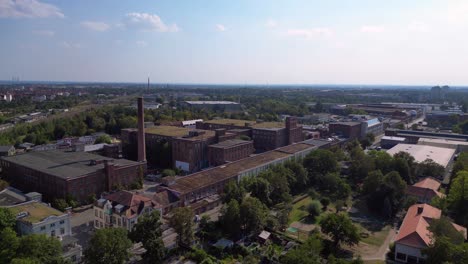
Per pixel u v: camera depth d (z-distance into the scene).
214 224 115.94
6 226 94.31
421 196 139.50
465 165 156.75
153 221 95.38
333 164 173.75
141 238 93.56
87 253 82.62
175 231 104.94
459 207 121.62
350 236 103.31
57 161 161.00
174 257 98.56
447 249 81.88
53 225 98.81
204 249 103.94
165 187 139.75
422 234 98.00
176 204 133.12
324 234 115.44
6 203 116.75
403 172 161.88
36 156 171.50
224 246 102.00
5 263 77.44
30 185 152.62
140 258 97.38
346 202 150.38
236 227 109.31
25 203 110.88
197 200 142.75
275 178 144.88
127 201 112.56
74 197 137.12
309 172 173.38
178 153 199.25
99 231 84.38
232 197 130.00
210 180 151.75
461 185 122.50
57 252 82.81
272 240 111.06
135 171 163.38
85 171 145.12
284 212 122.25
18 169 158.12
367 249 107.19
